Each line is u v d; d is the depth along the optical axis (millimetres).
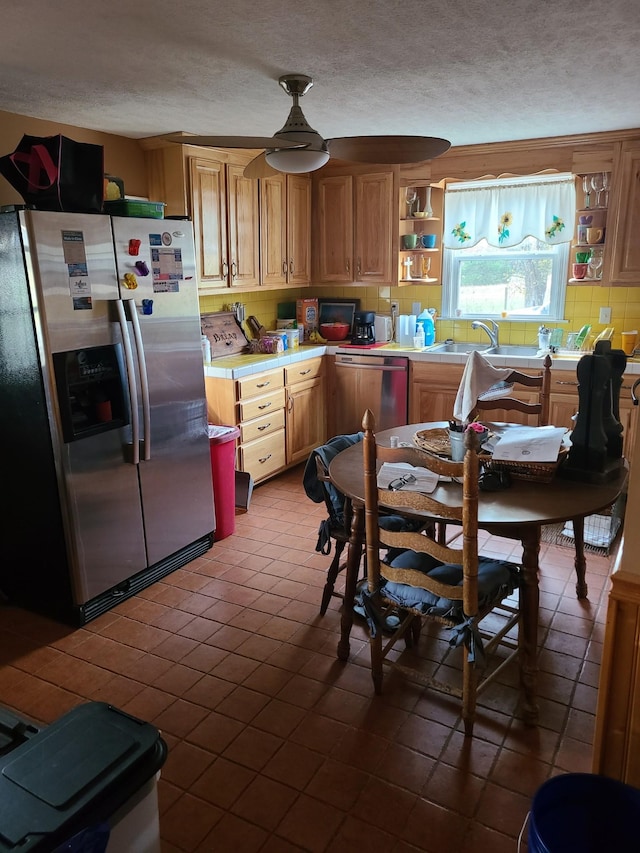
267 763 2047
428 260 5012
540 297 4738
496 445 2445
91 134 3688
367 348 4859
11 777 1303
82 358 2703
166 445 3184
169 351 3145
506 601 2965
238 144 2373
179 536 3334
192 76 2672
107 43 2266
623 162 3967
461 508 1906
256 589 3135
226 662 2562
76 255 2617
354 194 4887
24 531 2895
